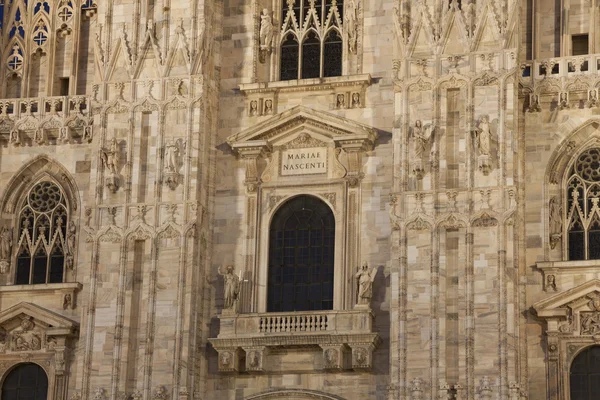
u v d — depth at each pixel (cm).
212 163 8850
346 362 8344
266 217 8738
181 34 8900
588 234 8394
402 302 8181
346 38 8912
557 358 8150
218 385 8500
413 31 8594
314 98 8869
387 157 8650
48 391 8688
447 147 8406
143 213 8650
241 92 8962
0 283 8994
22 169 9131
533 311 8256
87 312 8556
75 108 9112
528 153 8531
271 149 8844
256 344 8394
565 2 8712
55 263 8994
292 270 8656
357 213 8594
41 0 9456
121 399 8369
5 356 8794
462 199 8262
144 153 8775
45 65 9356
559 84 8512
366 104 8775
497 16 8500
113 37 9000
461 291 8150
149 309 8475
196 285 8519
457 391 7988
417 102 8488
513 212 8175
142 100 8825
